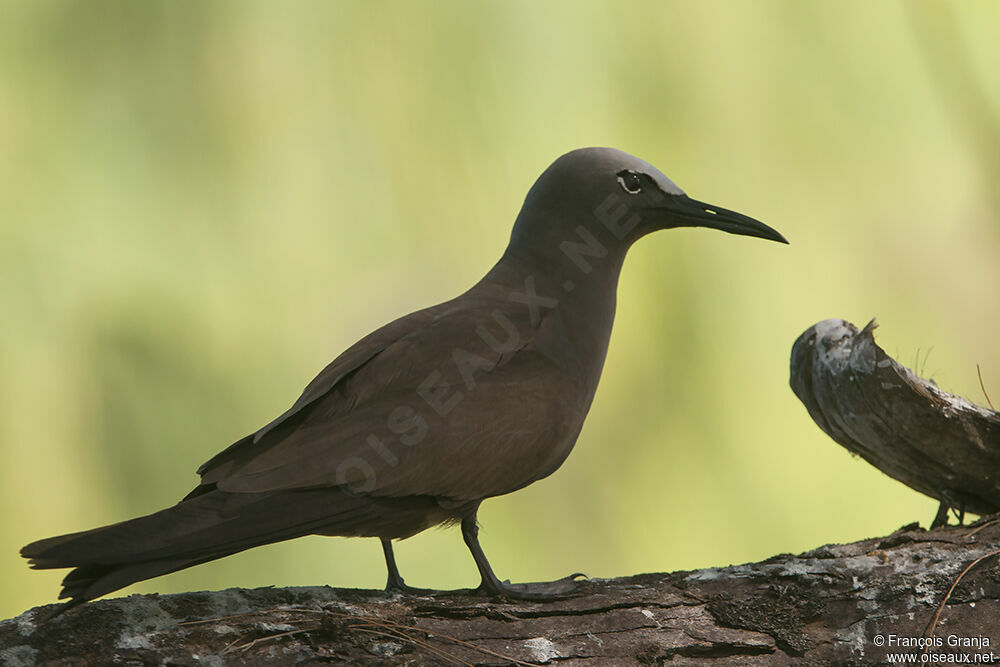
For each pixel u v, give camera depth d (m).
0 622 5.64
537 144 8.48
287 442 6.02
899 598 6.09
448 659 5.74
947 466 6.89
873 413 6.77
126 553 5.40
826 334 7.03
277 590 6.14
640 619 6.05
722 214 7.20
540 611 6.05
